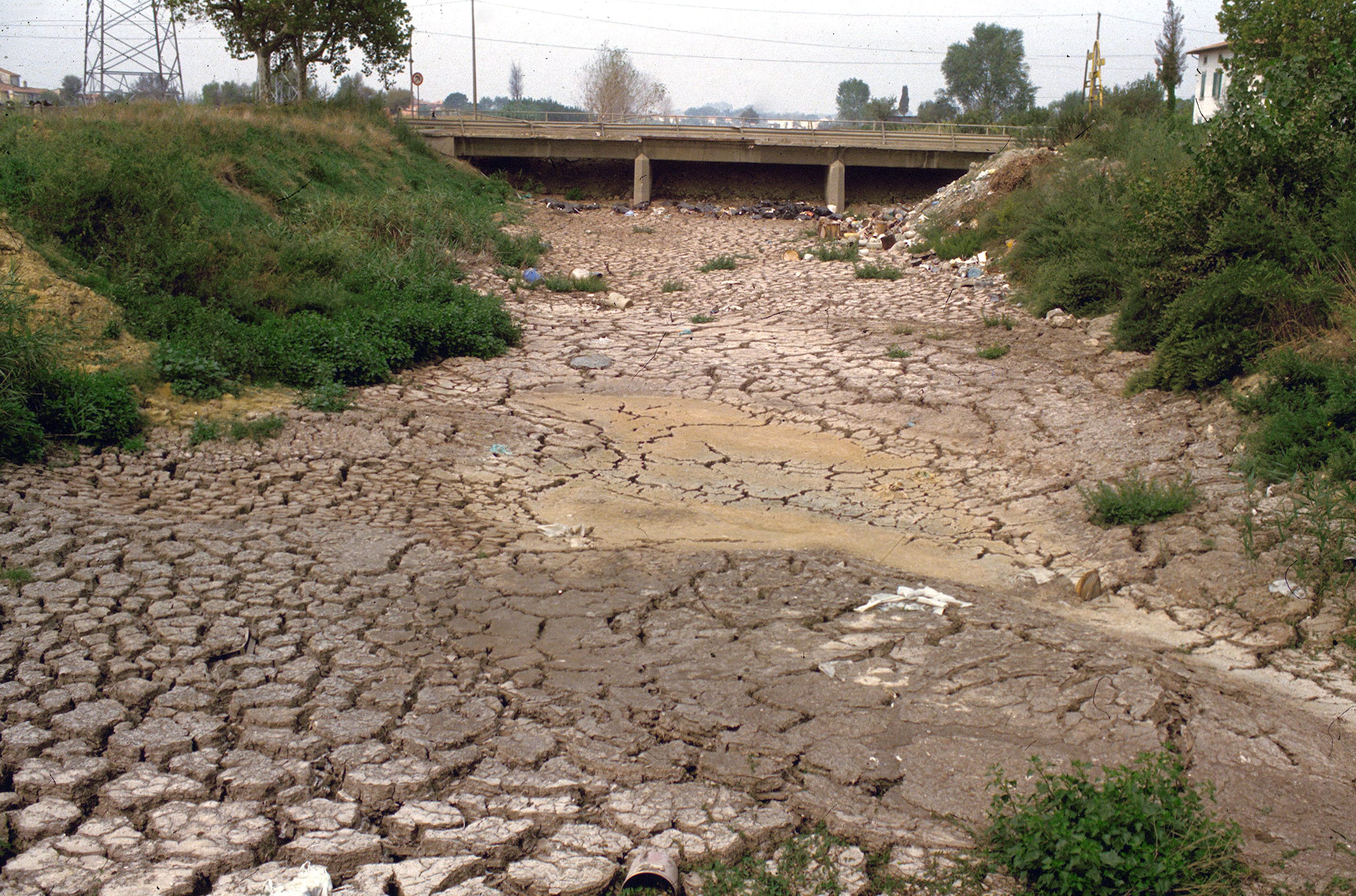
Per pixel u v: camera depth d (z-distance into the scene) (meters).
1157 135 17.02
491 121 34.53
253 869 3.26
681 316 14.88
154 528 6.16
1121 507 6.91
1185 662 5.00
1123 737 4.15
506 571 5.87
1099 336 12.01
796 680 4.60
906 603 5.52
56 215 11.02
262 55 28.55
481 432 8.91
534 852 3.40
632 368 11.64
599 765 3.91
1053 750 4.06
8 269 9.26
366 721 4.14
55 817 3.46
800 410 10.02
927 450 8.88
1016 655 4.89
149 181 12.62
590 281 17.19
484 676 4.58
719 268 19.28
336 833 3.46
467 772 3.84
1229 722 4.29
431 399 9.98
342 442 8.30
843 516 7.30
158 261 11.27
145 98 25.44
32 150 12.17
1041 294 13.87
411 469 7.87
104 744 3.89
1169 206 10.60
